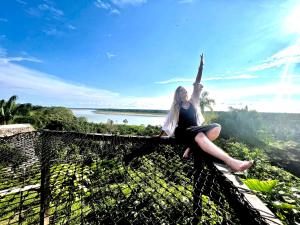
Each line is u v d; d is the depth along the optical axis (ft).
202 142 8.45
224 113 56.49
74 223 9.13
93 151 13.15
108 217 9.86
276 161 33.04
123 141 13.19
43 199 11.72
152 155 11.66
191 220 6.31
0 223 11.27
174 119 10.66
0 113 100.83
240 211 4.73
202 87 11.16
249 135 48.14
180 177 8.64
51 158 13.17
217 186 6.46
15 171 13.79
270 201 9.14
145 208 9.68
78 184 10.78
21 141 18.99
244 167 7.13
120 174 10.47
